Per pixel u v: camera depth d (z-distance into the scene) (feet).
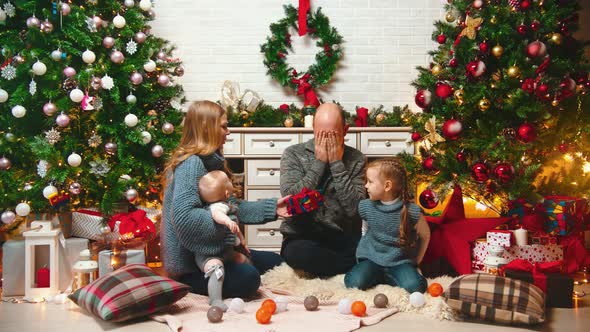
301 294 9.62
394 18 15.98
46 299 9.93
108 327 8.29
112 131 12.08
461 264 10.84
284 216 10.30
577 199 10.69
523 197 10.94
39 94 11.66
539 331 8.05
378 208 10.06
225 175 9.14
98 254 10.49
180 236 8.95
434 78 12.44
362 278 9.77
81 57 12.12
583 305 9.45
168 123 12.82
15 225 11.87
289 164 11.18
